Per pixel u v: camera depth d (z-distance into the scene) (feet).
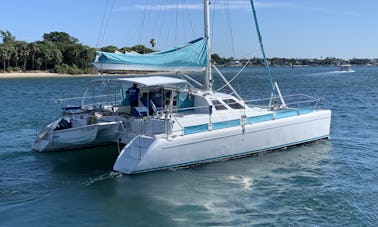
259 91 146.20
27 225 27.02
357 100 109.50
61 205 30.30
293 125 45.93
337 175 37.83
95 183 34.91
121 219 27.99
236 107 44.93
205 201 31.22
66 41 433.48
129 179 35.83
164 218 28.17
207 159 39.99
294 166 40.37
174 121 39.14
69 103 104.06
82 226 26.91
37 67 345.51
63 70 339.36
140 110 41.42
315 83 197.26
